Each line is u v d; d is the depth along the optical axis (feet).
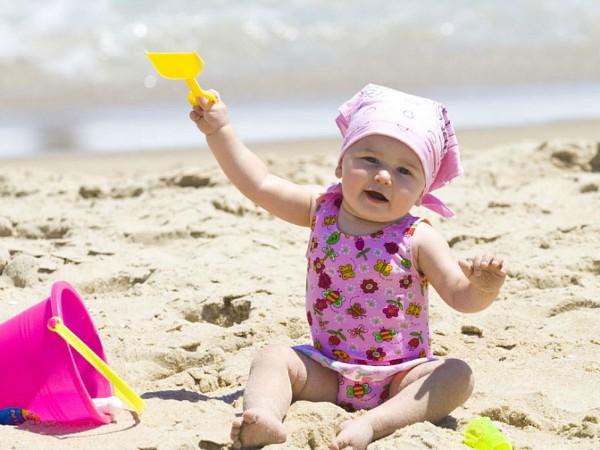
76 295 24.53
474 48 99.04
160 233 39.86
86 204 47.09
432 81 87.51
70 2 103.76
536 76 89.20
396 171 23.27
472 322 30.35
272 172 51.93
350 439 21.11
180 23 101.04
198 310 32.22
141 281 35.14
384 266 23.41
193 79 24.40
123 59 94.43
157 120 75.00
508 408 23.72
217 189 46.62
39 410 22.86
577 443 22.03
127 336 29.32
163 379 26.99
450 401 22.72
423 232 23.61
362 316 23.52
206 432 21.84
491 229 40.37
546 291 32.86
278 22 103.14
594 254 36.09
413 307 23.65
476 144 62.59
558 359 27.43
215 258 37.29
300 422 22.17
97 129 71.77
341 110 25.04
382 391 23.53
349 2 108.99
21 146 65.77
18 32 97.81
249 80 88.17
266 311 31.19
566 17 107.04
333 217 24.40
